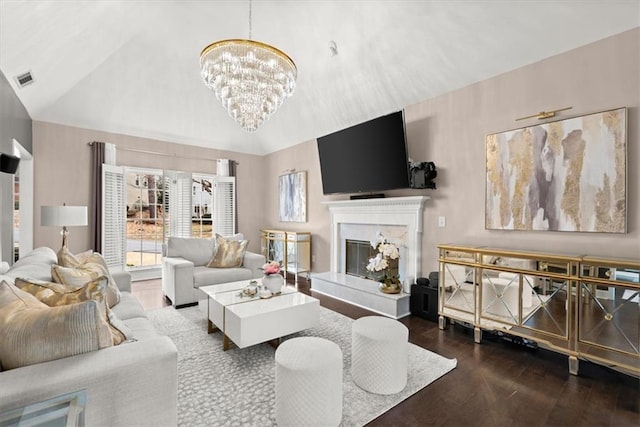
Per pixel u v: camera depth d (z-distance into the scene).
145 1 3.00
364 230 4.38
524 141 2.77
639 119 2.20
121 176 4.88
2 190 3.08
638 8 2.12
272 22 3.42
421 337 2.89
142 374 1.23
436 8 2.69
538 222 2.69
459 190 3.28
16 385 1.02
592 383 2.12
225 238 4.58
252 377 2.14
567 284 2.28
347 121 4.54
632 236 2.24
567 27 2.41
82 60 3.51
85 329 1.21
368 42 3.28
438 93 3.45
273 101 3.07
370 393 1.97
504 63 2.86
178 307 3.64
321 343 1.88
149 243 5.40
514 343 2.76
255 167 6.54
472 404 1.88
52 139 4.40
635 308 2.00
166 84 4.59
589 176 2.41
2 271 2.03
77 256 2.71
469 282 2.88
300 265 5.21
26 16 2.15
